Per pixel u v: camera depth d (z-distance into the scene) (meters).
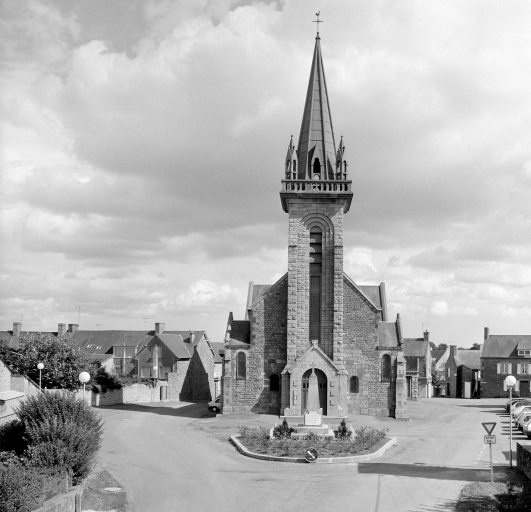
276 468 32.34
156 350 84.31
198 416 56.97
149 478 29.95
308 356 53.06
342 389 52.78
